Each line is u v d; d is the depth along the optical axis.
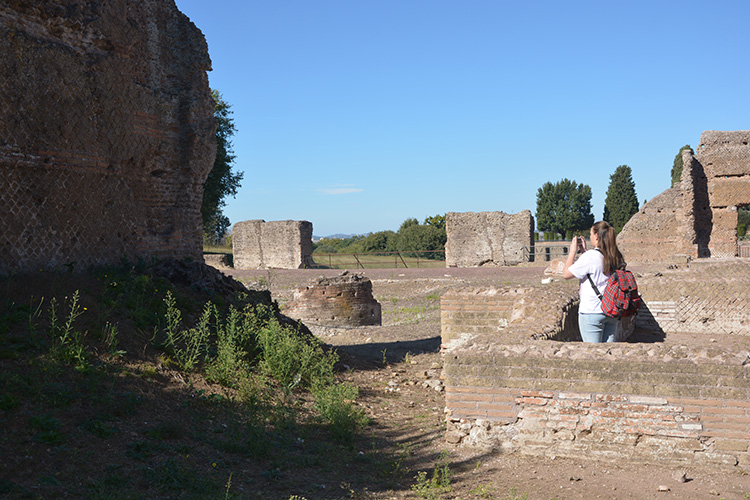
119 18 9.81
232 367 7.10
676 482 4.36
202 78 11.43
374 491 4.41
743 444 4.50
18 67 8.11
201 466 4.59
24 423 4.54
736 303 10.05
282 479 4.56
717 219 30.50
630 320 10.09
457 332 9.19
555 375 4.98
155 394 5.86
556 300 7.83
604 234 5.78
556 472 4.64
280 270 34.41
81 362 5.77
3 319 6.25
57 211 8.67
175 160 11.03
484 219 37.06
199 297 9.66
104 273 8.99
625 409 4.80
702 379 4.61
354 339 14.62
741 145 29.97
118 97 9.71
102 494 3.78
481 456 5.08
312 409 6.95
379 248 61.81
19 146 8.13
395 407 7.59
